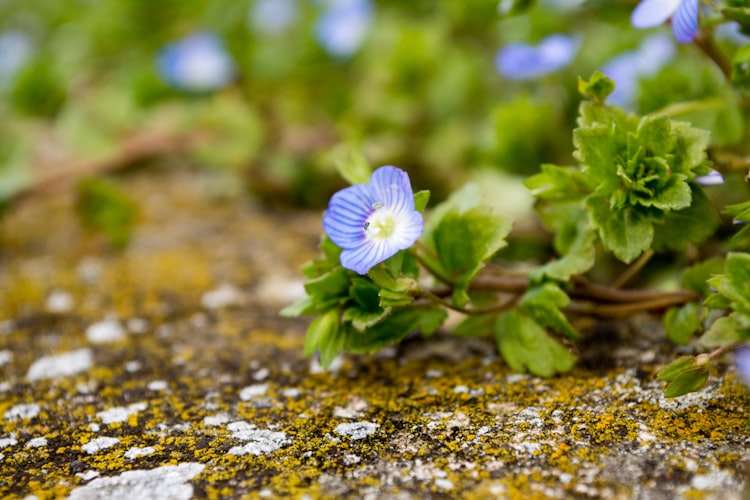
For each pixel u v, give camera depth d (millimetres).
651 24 148
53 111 290
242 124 234
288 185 226
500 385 147
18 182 207
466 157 213
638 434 134
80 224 204
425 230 150
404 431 139
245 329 170
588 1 164
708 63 171
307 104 261
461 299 143
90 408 148
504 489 128
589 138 139
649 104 166
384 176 139
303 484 130
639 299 149
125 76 281
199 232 212
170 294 183
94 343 167
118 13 315
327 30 260
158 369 158
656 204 137
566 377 148
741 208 135
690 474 128
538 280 146
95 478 133
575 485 128
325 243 144
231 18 296
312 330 142
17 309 180
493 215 144
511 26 224
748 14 141
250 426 142
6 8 364
